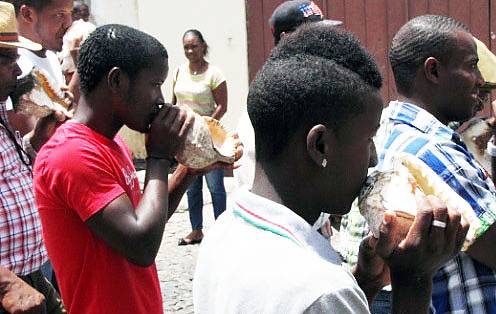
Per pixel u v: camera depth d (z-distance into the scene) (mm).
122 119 2449
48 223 2408
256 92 1566
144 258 2348
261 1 7875
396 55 2439
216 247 1574
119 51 2381
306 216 1576
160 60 2455
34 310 2398
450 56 2352
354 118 1535
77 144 2348
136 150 8547
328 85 1511
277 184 1559
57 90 3176
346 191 1580
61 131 2406
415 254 1481
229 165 2650
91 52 2398
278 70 1549
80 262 2396
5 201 2883
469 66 2371
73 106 3318
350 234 2479
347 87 1520
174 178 2797
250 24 7945
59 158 2340
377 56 7570
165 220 2400
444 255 1500
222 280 1500
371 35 7566
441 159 2180
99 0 8406
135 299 2432
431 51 2357
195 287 1627
